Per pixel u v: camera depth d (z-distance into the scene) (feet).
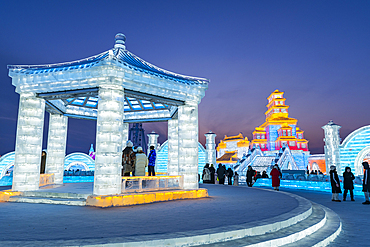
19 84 33.42
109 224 17.89
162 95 35.06
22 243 12.59
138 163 34.86
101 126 29.43
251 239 15.52
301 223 20.12
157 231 15.65
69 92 32.94
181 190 34.35
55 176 44.83
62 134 46.47
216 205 27.55
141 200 29.25
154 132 90.84
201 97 39.55
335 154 88.02
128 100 52.11
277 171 57.21
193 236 14.23
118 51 37.27
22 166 33.19
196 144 37.86
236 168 148.97
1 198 31.17
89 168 87.20
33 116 34.35
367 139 83.15
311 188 62.13
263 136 278.87
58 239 13.85
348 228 23.00
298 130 265.95
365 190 37.29
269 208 24.93
